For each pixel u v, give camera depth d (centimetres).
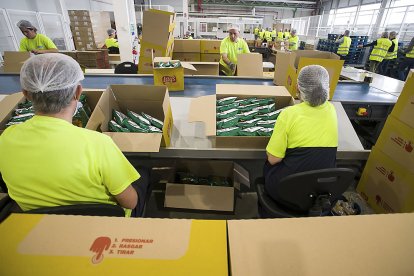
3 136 70
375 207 154
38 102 70
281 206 118
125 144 112
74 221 47
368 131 212
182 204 168
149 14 251
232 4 1379
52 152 67
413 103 123
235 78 232
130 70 287
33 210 61
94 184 75
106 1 1011
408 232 45
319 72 103
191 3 1391
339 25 925
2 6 483
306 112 106
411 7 620
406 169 129
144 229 46
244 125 133
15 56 263
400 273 39
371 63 629
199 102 150
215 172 191
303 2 1265
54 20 643
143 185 119
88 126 107
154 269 40
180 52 399
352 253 42
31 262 41
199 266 40
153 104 144
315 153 106
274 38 926
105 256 42
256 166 188
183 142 136
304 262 40
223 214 170
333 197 103
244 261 40
